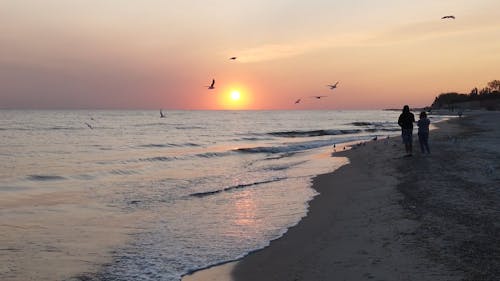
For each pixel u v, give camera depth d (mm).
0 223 11445
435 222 9625
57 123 87188
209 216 12352
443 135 38562
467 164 18016
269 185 17562
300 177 19531
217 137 51594
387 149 27844
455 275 6672
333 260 8016
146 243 9812
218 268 8172
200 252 9133
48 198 15180
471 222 9453
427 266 7141
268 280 7438
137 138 48875
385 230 9484
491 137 34375
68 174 21031
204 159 28438
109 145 39000
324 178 18609
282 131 63406
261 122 106312
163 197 15289
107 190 16828
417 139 34125
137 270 8141
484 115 108938
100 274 7953
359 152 28281
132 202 14438
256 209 13148
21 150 33594
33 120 102750
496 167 16781
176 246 9578
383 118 149500
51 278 7766
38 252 9164
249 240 9914
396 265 7340
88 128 69625
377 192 13922
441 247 7977
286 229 10727
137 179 19734
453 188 13227
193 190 16688
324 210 12531
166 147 37875
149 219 12062
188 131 64688
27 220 11867
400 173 17188
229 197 15141
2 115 147375
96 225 11406
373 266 7434
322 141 44719
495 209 10469
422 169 17562
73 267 8305
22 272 8023
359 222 10547
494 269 6812
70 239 10125
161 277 7789
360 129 71562
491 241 8164
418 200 11945
